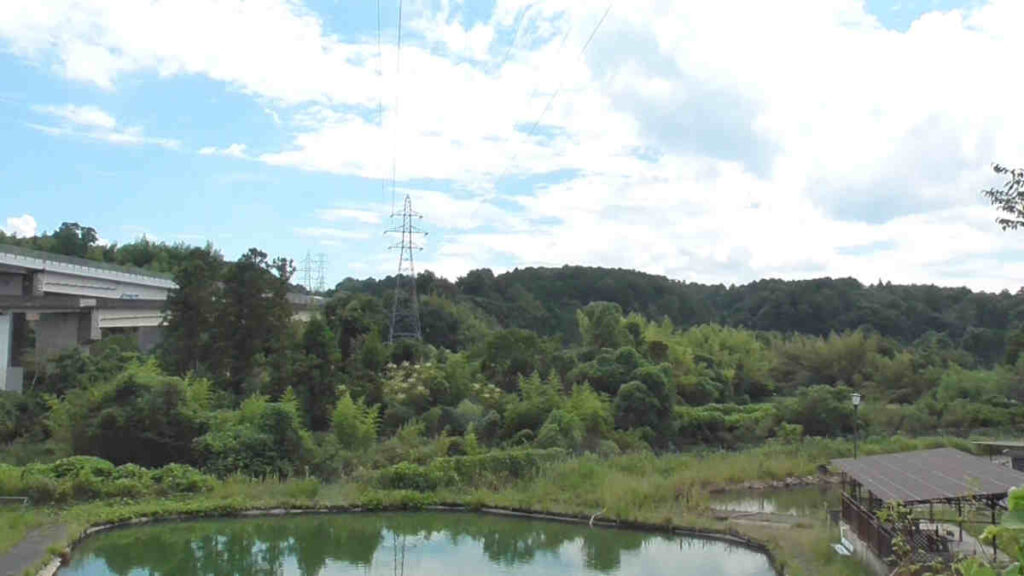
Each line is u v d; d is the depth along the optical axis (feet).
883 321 323.57
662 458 122.62
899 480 61.87
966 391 195.21
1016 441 148.66
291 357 132.16
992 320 325.21
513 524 88.38
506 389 157.99
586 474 103.71
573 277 352.69
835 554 67.46
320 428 128.67
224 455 102.27
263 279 138.72
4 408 121.60
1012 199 23.66
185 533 81.61
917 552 50.14
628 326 200.95
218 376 135.23
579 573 67.87
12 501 86.33
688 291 384.27
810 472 122.21
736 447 152.05
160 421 105.19
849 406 166.61
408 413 131.34
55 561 66.85
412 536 82.79
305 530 84.43
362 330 165.17
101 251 318.45
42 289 180.86
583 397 139.23
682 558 73.36
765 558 73.20
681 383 181.57
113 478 93.35
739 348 224.94
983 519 74.33
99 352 152.15
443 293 270.87
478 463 104.01
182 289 138.00
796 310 333.01
